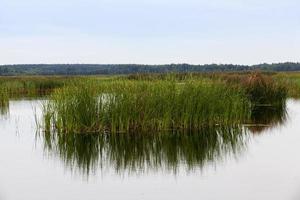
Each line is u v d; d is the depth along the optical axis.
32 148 20.72
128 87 24.55
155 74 26.98
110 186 14.65
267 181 14.88
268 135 23.06
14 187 14.69
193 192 13.88
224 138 22.41
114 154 19.44
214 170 16.38
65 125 23.72
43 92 57.75
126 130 23.69
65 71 127.44
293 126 25.89
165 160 18.14
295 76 55.59
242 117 27.23
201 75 28.75
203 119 24.88
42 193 14.04
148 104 23.95
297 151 19.14
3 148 20.78
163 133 23.62
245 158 18.11
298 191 13.75
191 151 19.73
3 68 133.75
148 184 14.80
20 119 30.31
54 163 17.89
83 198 13.53
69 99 23.78
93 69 114.81
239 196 13.44
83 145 21.16
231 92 27.25
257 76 37.00
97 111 23.70
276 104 35.75
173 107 24.38
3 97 40.00
